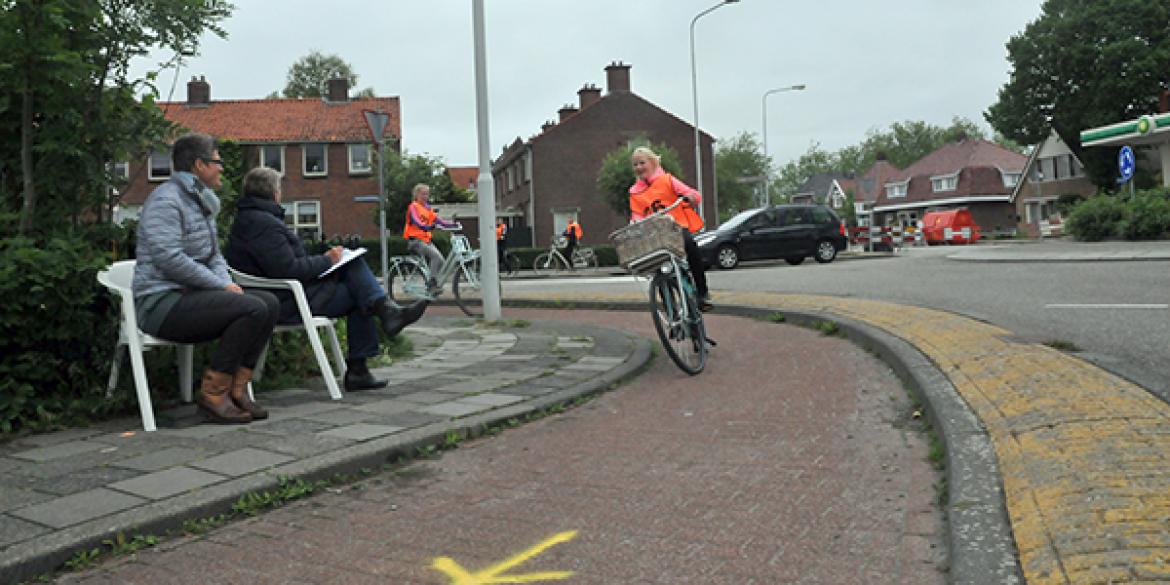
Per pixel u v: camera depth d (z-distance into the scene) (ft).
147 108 17.87
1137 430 10.94
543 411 16.70
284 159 132.67
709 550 9.39
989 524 9.06
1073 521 8.46
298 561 9.61
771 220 74.64
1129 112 150.10
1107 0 150.92
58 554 9.45
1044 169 192.34
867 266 57.06
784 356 21.70
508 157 169.99
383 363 22.67
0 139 16.66
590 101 161.48
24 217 16.19
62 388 15.71
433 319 34.81
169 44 17.51
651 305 19.90
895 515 10.09
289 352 19.90
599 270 86.63
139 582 9.14
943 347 18.56
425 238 39.55
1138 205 73.36
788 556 9.10
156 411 16.21
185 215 15.35
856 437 13.65
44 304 14.89
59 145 16.16
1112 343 18.40
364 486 12.40
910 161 369.91
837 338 23.62
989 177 213.25
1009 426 12.03
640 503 11.13
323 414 15.92
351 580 9.03
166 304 14.97
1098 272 36.55
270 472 12.03
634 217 22.29
